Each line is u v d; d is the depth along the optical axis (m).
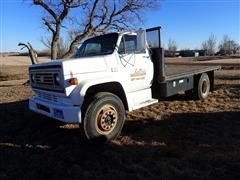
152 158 4.77
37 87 6.29
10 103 10.41
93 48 6.67
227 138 5.54
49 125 6.96
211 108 8.02
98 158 4.86
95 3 22.11
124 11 22.86
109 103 5.55
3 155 5.14
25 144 5.68
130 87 6.37
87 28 22.45
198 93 8.98
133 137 5.82
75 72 5.39
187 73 8.12
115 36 6.29
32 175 4.32
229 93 10.21
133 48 6.49
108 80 5.76
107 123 5.54
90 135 5.34
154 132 6.07
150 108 8.20
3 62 57.09
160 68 6.96
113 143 5.53
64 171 4.41
